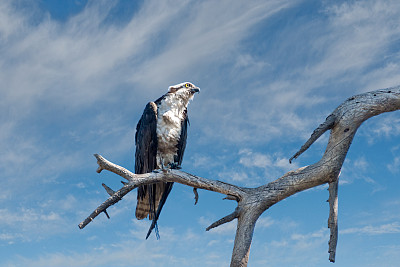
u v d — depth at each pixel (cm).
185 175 702
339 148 645
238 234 641
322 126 660
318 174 642
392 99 633
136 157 889
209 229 654
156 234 794
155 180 713
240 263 618
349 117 648
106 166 732
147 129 852
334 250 630
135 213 854
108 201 697
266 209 656
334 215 647
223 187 678
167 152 869
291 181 648
